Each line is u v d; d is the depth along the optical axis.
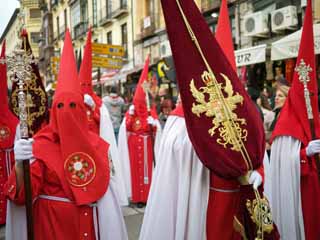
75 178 2.68
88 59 6.09
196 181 2.84
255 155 2.65
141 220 5.76
